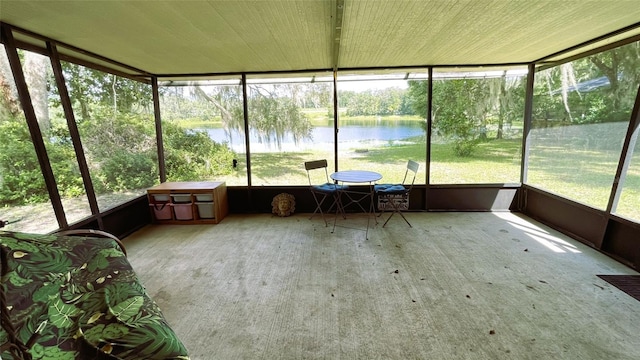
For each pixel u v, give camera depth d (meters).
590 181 3.19
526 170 4.32
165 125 4.63
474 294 2.30
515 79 4.25
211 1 1.87
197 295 2.37
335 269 2.77
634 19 2.36
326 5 1.97
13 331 1.10
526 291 2.32
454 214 4.38
